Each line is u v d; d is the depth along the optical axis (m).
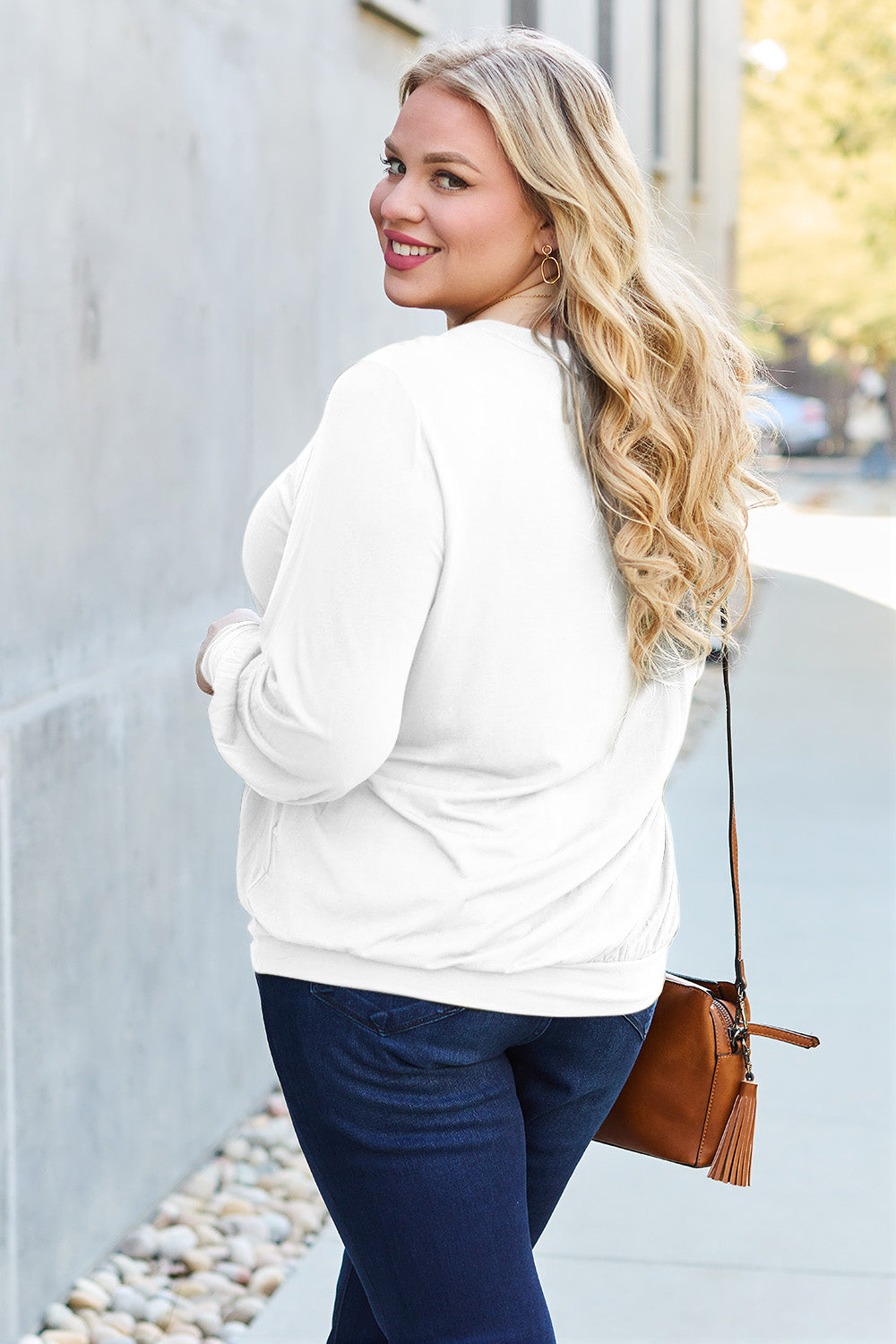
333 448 1.39
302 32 3.69
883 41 25.70
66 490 2.58
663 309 1.49
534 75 1.44
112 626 2.80
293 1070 1.50
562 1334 2.71
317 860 1.48
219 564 3.31
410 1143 1.46
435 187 1.49
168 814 3.11
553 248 1.50
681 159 14.07
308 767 1.40
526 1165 1.63
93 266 2.64
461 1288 1.47
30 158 2.40
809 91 26.59
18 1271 2.57
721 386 1.54
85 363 2.63
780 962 4.60
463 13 5.30
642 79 11.55
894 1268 2.96
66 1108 2.70
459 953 1.44
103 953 2.82
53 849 2.59
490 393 1.42
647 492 1.44
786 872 5.55
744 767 7.30
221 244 3.23
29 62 2.39
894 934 4.88
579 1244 3.05
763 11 26.39
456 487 1.38
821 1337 2.71
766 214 30.80
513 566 1.41
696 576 1.51
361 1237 1.50
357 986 1.46
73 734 2.65
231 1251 3.04
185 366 3.07
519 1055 1.57
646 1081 1.75
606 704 1.50
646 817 1.60
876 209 28.16
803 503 23.69
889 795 6.74
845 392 36.69
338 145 3.99
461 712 1.44
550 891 1.48
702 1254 3.01
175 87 2.96
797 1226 3.13
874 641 11.16
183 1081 3.25
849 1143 3.50
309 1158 1.53
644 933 1.57
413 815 1.46
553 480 1.43
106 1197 2.89
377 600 1.36
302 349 3.78
